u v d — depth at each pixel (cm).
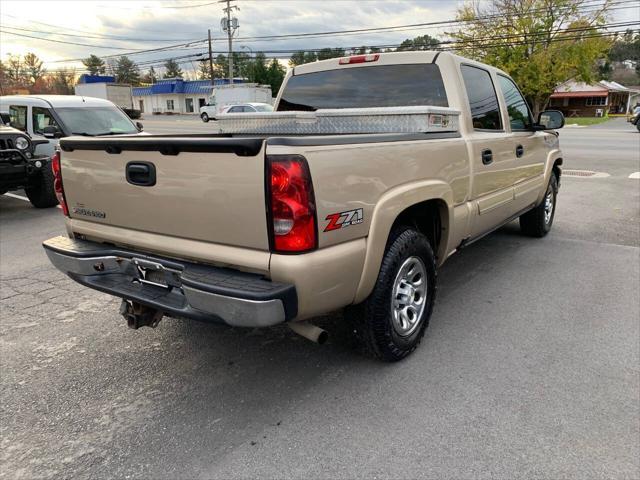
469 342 348
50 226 739
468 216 378
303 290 235
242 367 323
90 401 289
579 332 361
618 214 753
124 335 372
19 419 273
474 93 407
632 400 278
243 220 237
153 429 263
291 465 234
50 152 900
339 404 279
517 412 269
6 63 7831
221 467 234
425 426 259
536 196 559
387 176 276
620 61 10594
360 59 416
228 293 228
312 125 368
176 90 6706
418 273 326
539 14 3306
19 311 418
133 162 271
